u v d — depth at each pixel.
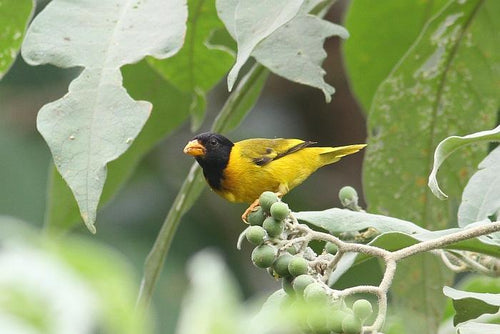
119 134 5.52
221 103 14.94
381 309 4.34
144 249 12.25
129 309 2.44
